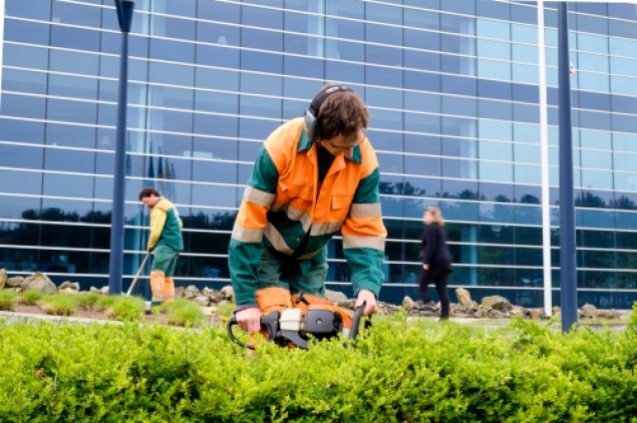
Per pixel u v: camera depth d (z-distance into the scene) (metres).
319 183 3.74
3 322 3.17
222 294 19.69
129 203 24.59
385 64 28.50
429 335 3.02
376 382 2.59
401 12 28.97
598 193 30.86
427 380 2.64
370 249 3.76
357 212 3.80
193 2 26.17
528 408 2.78
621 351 3.14
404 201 27.92
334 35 27.95
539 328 3.34
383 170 27.84
